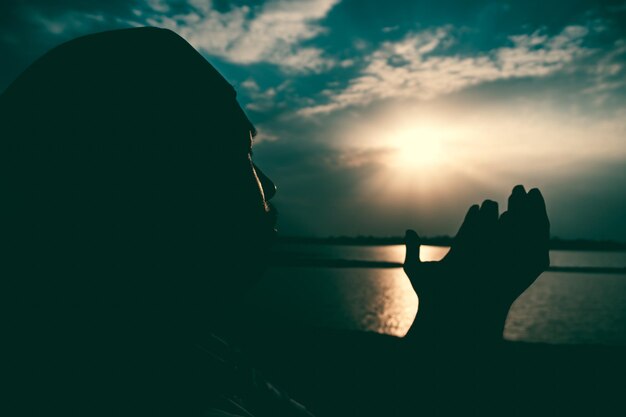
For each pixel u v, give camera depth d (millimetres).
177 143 328
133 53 349
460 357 542
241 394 539
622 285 45656
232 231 342
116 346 298
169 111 333
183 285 317
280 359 8961
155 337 310
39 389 282
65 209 302
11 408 276
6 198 302
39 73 349
